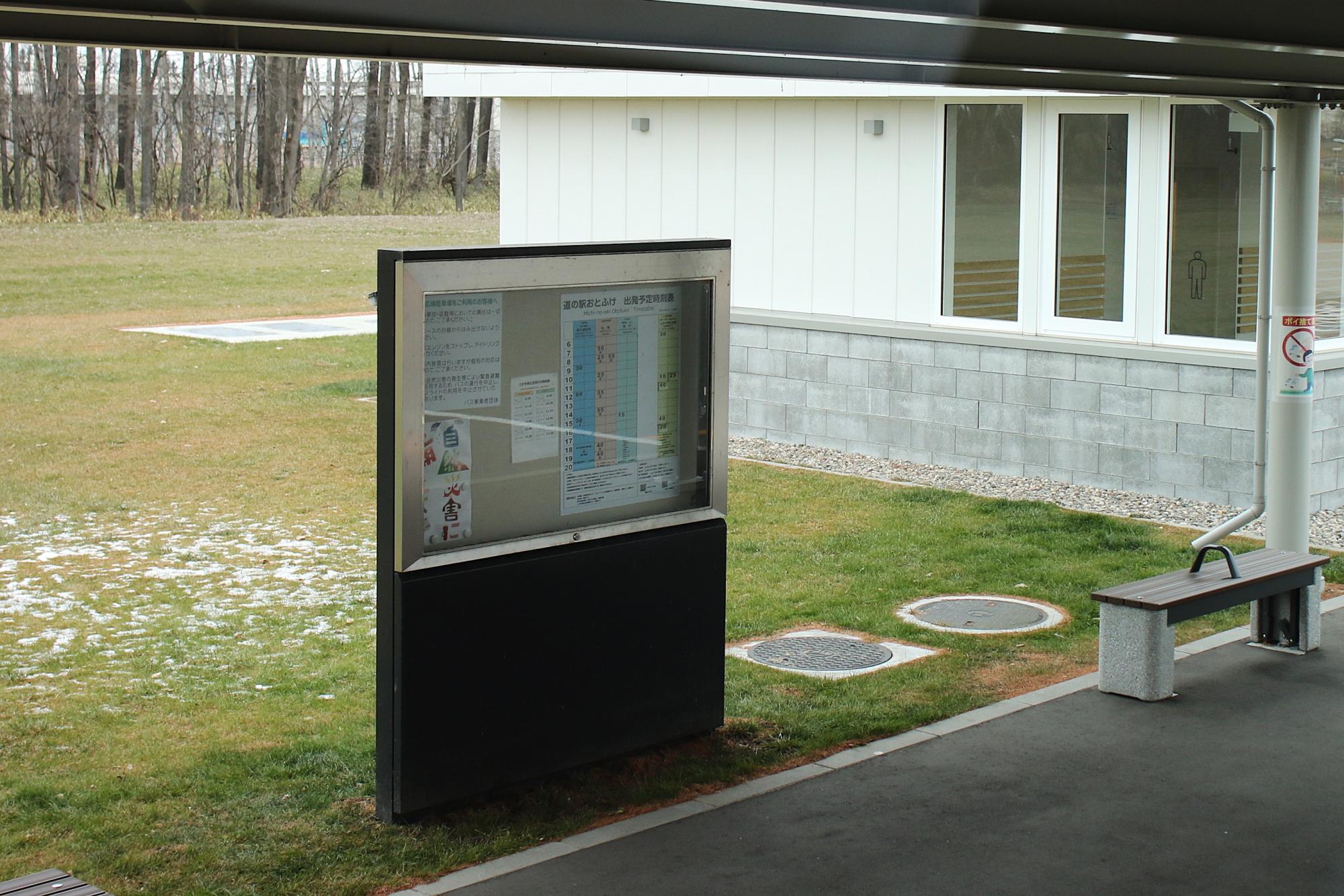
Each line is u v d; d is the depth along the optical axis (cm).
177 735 738
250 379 2058
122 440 1614
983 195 1402
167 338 2517
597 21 643
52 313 2920
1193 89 880
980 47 716
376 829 616
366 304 3142
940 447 1438
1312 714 757
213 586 1041
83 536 1188
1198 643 882
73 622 947
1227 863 582
